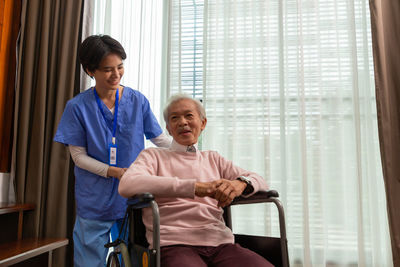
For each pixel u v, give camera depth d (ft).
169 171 4.14
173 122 4.30
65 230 7.21
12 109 7.62
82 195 5.44
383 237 7.14
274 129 7.55
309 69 7.47
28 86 7.51
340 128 7.32
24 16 7.72
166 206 3.89
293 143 7.48
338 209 7.20
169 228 3.77
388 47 7.08
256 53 7.72
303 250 7.06
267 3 7.70
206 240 3.79
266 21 7.66
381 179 7.18
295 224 7.30
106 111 5.55
